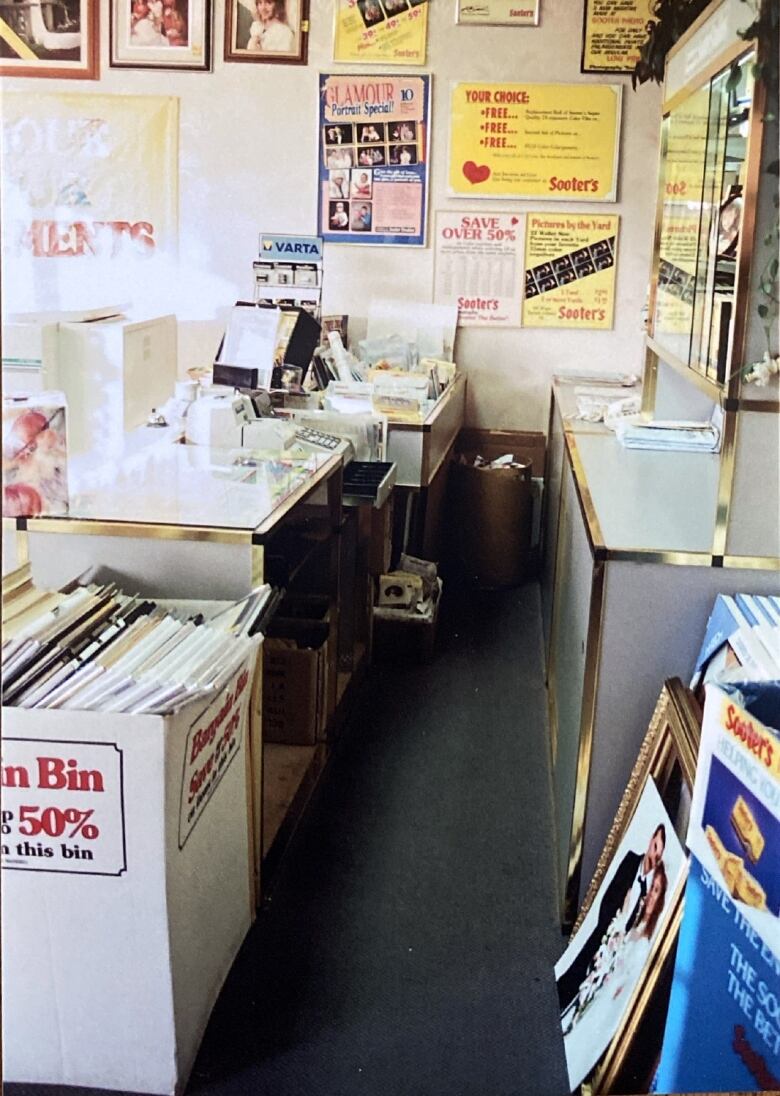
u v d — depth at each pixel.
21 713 1.84
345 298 5.76
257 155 5.61
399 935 2.57
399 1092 2.09
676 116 3.53
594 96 5.44
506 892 2.76
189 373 4.27
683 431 3.68
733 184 2.46
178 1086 2.04
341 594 3.94
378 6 5.41
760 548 2.37
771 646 2.05
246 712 2.36
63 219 5.72
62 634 2.09
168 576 2.49
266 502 2.67
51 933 1.96
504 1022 2.29
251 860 2.52
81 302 5.81
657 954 1.88
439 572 5.50
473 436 5.81
